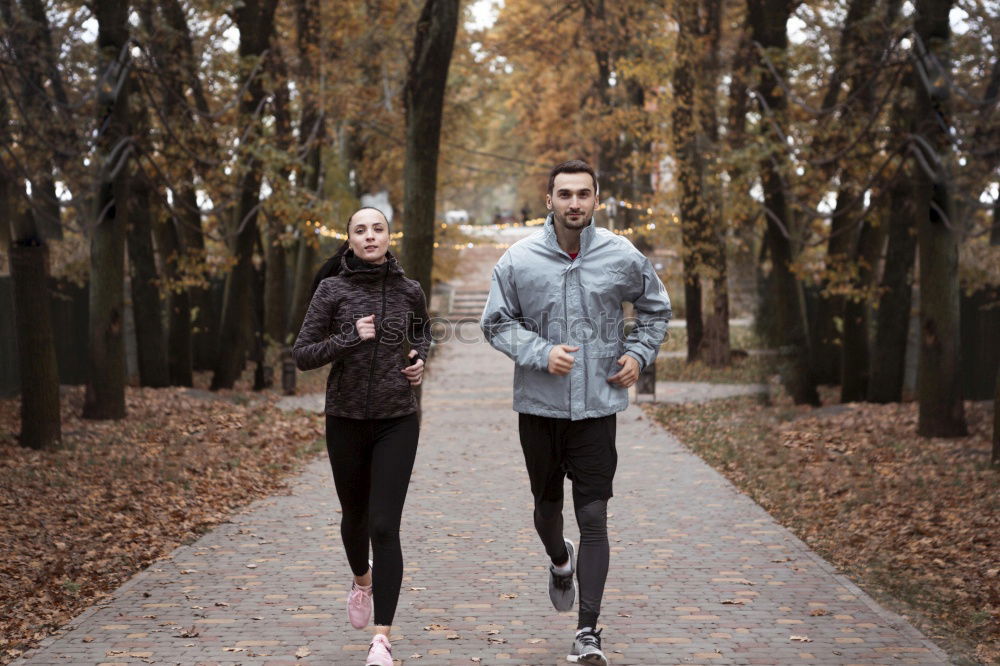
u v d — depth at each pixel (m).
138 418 13.50
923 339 11.50
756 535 7.12
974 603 5.36
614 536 7.14
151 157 16.02
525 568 6.24
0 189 10.70
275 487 9.24
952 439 11.33
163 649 4.62
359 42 20.91
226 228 18.67
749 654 4.54
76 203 13.14
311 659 4.49
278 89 19.05
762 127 15.64
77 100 12.80
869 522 7.42
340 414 4.35
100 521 7.52
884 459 10.23
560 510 4.67
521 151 52.56
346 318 4.36
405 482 4.31
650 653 4.57
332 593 5.62
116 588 5.78
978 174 11.30
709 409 15.48
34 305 10.52
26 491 8.38
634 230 23.12
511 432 13.57
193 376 19.78
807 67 15.18
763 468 10.04
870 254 15.84
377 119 23.94
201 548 6.77
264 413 14.83
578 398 4.34
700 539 7.01
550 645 4.70
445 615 5.21
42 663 4.42
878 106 14.07
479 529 7.45
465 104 30.12
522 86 32.59
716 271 21.72
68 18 12.52
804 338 16.03
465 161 40.03
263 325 19.53
